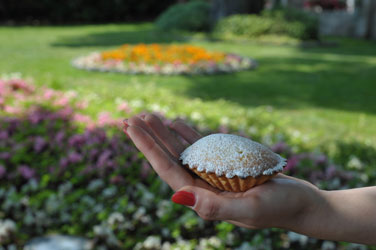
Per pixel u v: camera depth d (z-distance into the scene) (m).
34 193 2.75
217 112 4.54
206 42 13.81
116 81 7.14
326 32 17.95
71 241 2.38
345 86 7.39
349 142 3.88
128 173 2.88
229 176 1.07
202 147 1.19
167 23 16.75
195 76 7.89
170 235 2.53
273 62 10.11
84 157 3.08
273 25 14.25
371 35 16.28
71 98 4.76
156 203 2.63
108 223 2.47
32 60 9.30
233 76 8.09
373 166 3.25
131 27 18.72
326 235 1.02
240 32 14.37
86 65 8.33
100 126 3.65
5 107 4.30
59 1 19.98
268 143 3.49
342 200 1.04
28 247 2.31
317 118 5.21
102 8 20.94
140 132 1.15
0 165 2.87
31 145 3.29
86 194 2.75
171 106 4.76
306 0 19.22
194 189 0.97
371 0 16.02
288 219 1.00
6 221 2.42
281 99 6.29
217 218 0.97
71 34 15.66
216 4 15.57
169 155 1.25
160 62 8.31
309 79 7.99
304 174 2.86
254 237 2.40
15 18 19.77
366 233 1.01
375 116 5.44
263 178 1.08
